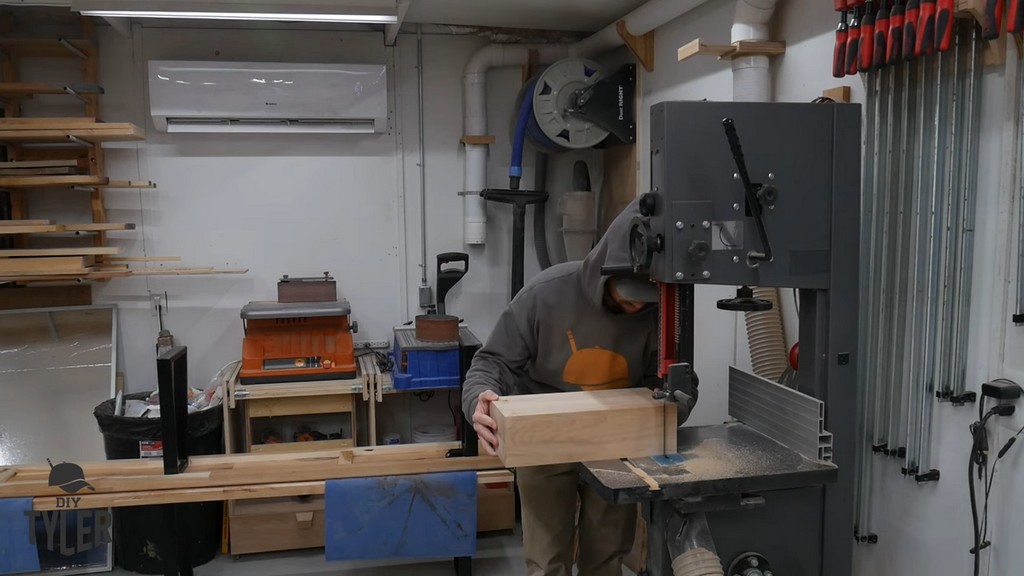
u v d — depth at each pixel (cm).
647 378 212
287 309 336
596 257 181
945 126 184
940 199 187
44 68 355
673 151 150
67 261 319
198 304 380
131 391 374
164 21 363
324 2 296
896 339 201
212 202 377
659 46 342
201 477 258
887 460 212
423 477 276
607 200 403
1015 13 156
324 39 380
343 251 393
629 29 343
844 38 200
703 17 302
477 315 414
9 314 355
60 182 326
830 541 168
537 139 374
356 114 365
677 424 177
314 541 344
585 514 218
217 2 291
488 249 411
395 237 398
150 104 351
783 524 165
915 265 195
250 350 338
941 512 195
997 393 172
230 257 381
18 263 315
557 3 345
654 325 200
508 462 162
